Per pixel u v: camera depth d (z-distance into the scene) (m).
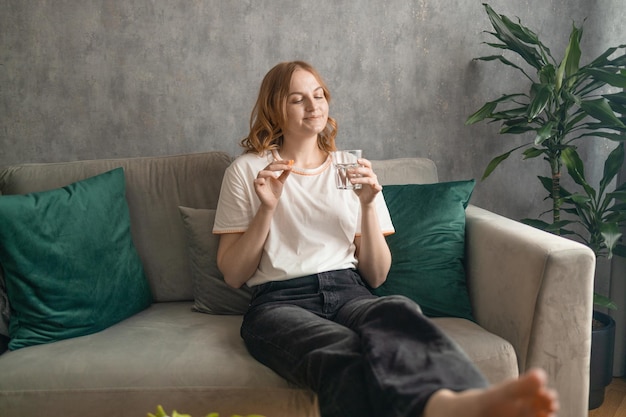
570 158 2.27
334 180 1.90
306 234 1.86
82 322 1.82
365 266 1.88
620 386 2.44
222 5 2.44
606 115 2.17
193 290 2.13
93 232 1.91
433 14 2.52
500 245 1.82
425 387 1.16
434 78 2.56
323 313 1.76
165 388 1.56
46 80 2.43
